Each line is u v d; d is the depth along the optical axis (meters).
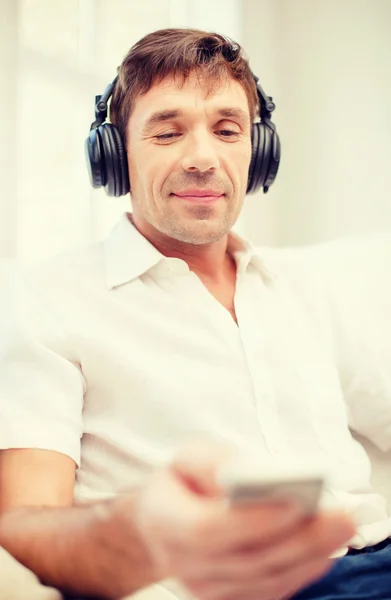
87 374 1.03
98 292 1.10
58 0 1.65
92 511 0.70
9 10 1.53
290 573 0.51
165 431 1.01
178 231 1.10
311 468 0.44
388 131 2.15
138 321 1.07
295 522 0.47
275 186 2.31
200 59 1.09
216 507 0.47
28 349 1.01
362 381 1.22
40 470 0.92
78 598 0.73
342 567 0.87
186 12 1.96
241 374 1.07
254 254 1.22
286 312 1.20
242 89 1.15
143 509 0.51
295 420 1.08
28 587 0.71
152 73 1.09
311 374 1.14
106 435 1.01
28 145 1.57
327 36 2.25
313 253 1.43
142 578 0.63
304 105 2.29
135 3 1.82
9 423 0.94
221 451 0.51
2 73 1.51
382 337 1.31
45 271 1.12
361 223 2.20
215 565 0.49
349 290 1.36
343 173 2.23
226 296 1.20
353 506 1.03
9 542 0.76
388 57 2.15
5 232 1.51
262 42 2.27
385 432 1.21
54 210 1.61
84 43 1.70
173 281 1.12
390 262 1.45
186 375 1.04
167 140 1.09
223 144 1.11
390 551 0.91
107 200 1.75
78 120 1.67
